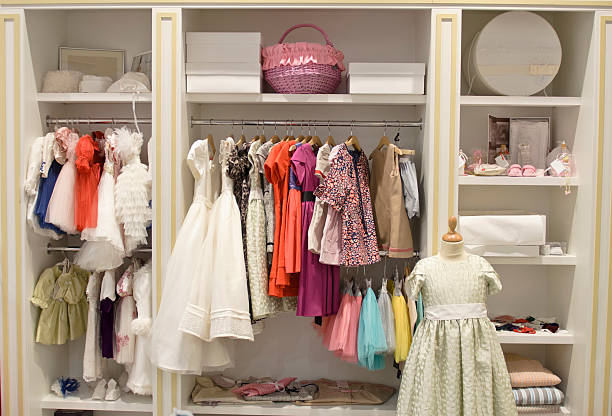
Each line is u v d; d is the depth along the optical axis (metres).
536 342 2.44
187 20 2.50
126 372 2.74
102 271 2.70
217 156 2.62
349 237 2.34
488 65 2.47
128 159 2.48
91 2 2.40
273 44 2.81
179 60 2.40
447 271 2.22
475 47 2.49
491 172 2.47
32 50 2.48
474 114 2.77
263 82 2.72
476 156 2.59
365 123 2.57
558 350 2.64
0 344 2.46
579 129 2.46
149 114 2.84
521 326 2.55
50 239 2.67
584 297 2.40
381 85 2.45
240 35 2.45
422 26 2.59
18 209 2.44
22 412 2.46
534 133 2.68
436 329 2.19
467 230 2.41
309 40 2.82
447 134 2.40
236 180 2.50
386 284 2.62
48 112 2.63
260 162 2.46
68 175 2.46
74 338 2.61
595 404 2.39
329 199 2.31
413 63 2.71
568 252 2.55
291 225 2.36
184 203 2.47
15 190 2.44
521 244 2.43
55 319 2.55
